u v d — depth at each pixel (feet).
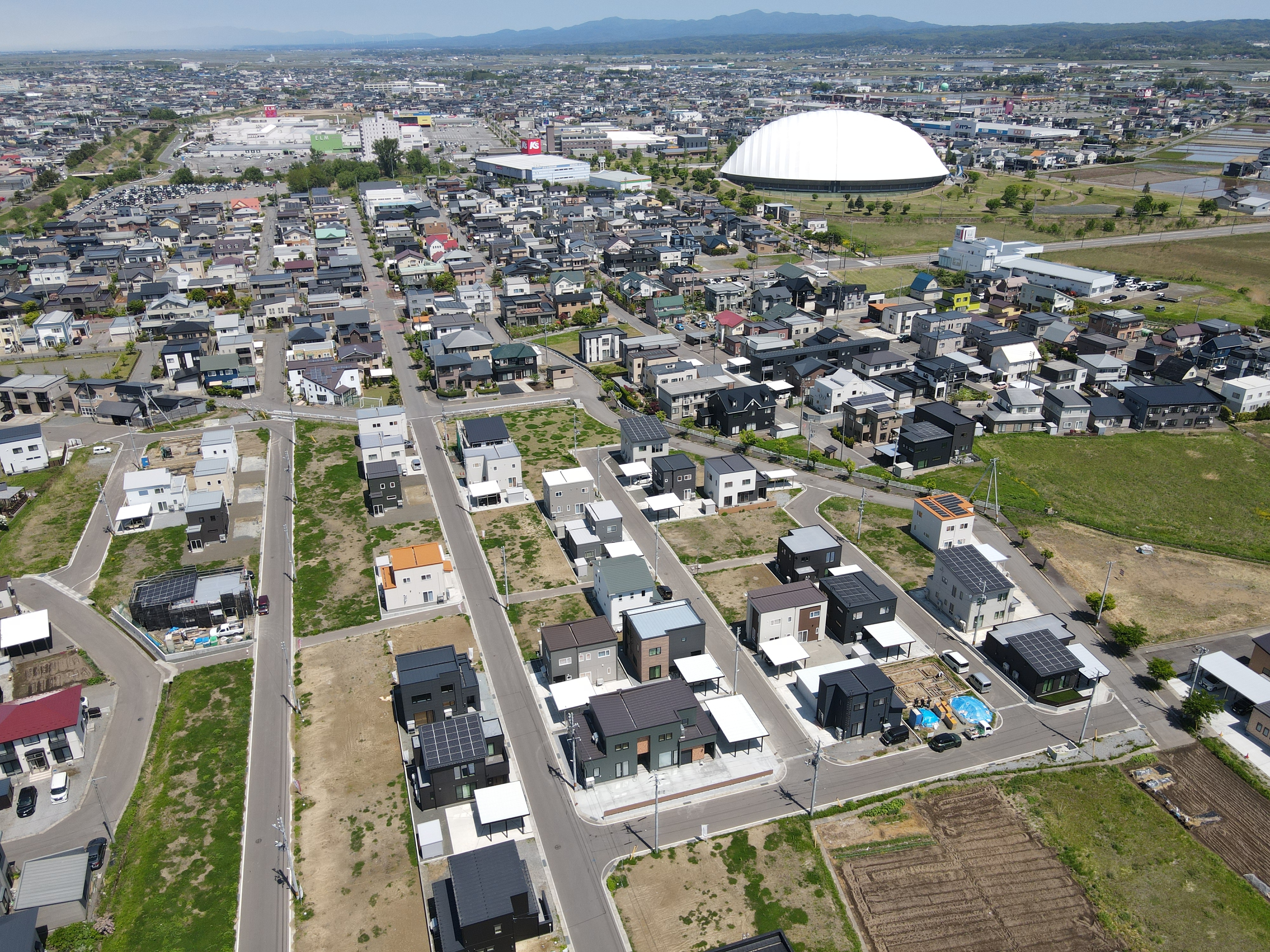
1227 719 229.66
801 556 279.90
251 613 273.95
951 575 267.59
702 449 385.29
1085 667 244.22
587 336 483.92
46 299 587.68
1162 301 592.60
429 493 347.77
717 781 207.92
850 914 175.94
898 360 463.01
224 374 455.63
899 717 223.10
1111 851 190.90
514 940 166.50
